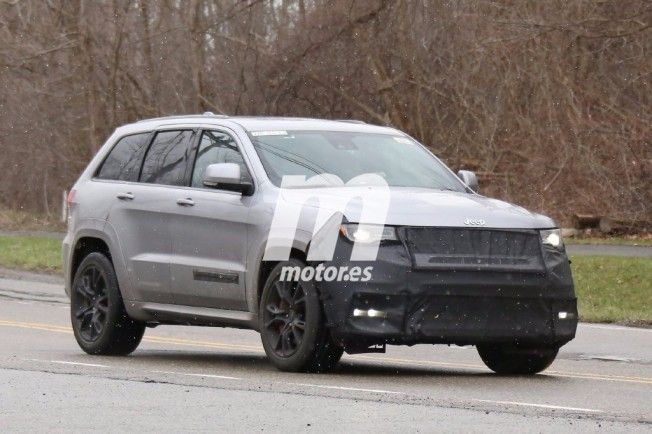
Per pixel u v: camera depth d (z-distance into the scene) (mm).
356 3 88312
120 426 15523
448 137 85812
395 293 21000
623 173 76312
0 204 108875
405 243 21234
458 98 84750
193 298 24453
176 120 26422
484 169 82688
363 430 15242
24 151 105750
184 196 24797
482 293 21297
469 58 82938
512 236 21781
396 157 24938
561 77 76688
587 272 49844
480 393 19406
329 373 22203
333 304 21344
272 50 91000
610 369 25062
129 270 25734
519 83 80062
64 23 98125
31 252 62500
